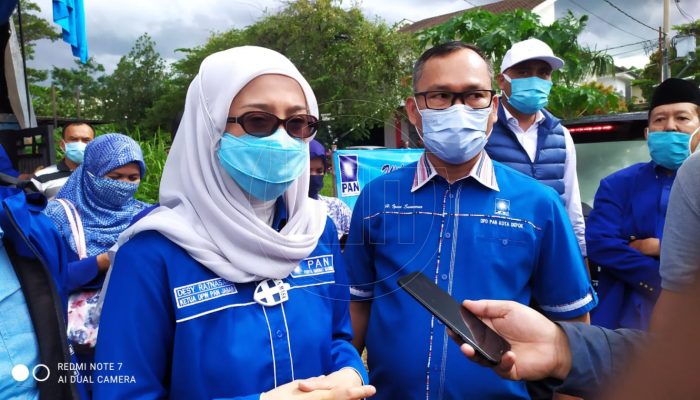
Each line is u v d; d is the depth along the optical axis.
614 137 3.95
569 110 7.75
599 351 1.27
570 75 8.26
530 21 8.28
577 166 4.05
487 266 1.83
